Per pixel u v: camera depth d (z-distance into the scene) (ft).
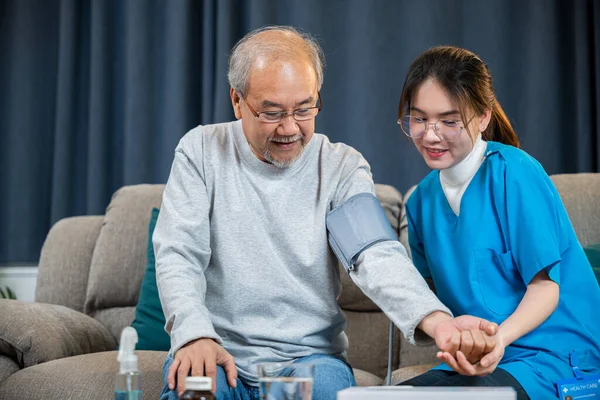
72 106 13.32
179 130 12.96
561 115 12.03
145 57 13.12
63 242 10.32
